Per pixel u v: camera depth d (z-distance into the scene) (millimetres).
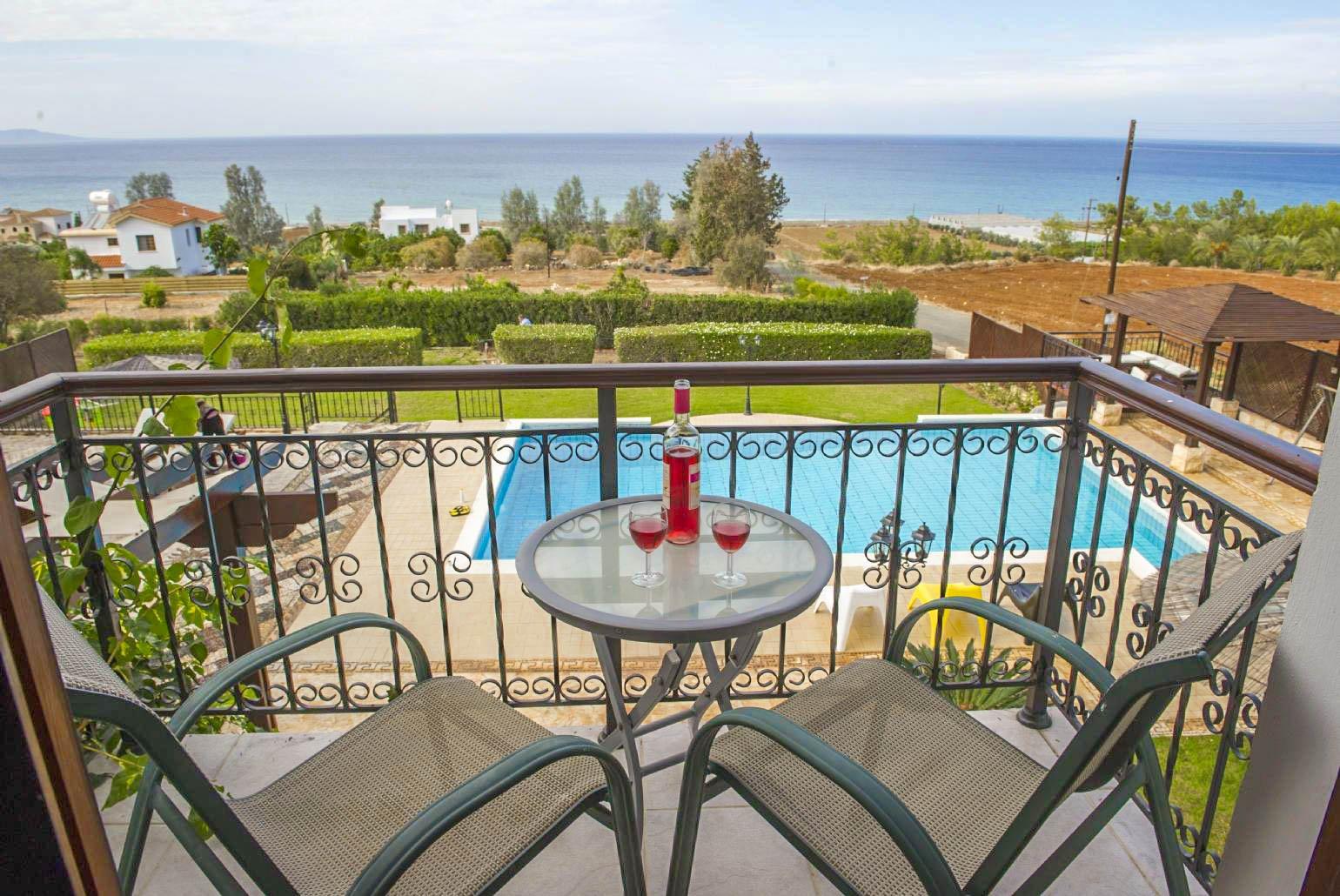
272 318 2230
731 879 1619
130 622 2174
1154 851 1649
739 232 29484
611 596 1510
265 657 1356
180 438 1944
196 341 16516
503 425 10727
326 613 6000
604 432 1916
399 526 7863
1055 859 1190
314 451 1976
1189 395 10930
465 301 19203
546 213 42781
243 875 1620
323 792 1345
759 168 29234
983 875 1075
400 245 37938
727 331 16031
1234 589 964
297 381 1789
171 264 39094
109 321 21859
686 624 1378
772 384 1812
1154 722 975
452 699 1550
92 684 779
